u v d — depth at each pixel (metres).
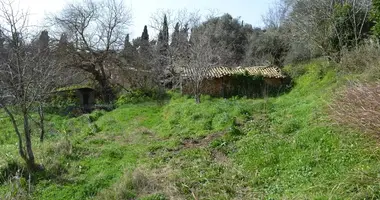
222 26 32.59
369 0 17.06
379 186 4.95
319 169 6.65
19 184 7.55
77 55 23.31
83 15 23.50
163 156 9.47
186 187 7.10
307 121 9.70
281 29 27.72
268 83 21.30
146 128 14.21
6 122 15.19
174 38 26.70
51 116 17.59
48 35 22.62
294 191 6.03
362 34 16.58
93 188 7.65
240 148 9.26
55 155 9.44
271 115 12.23
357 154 6.51
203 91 20.75
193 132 11.97
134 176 7.59
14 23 12.44
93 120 16.89
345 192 5.21
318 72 17.84
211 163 8.56
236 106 13.95
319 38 18.48
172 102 19.34
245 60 28.73
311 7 19.25
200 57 18.17
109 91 24.11
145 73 24.05
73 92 21.78
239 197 6.51
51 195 7.39
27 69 9.98
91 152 10.26
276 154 8.05
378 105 6.04
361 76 10.42
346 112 7.16
